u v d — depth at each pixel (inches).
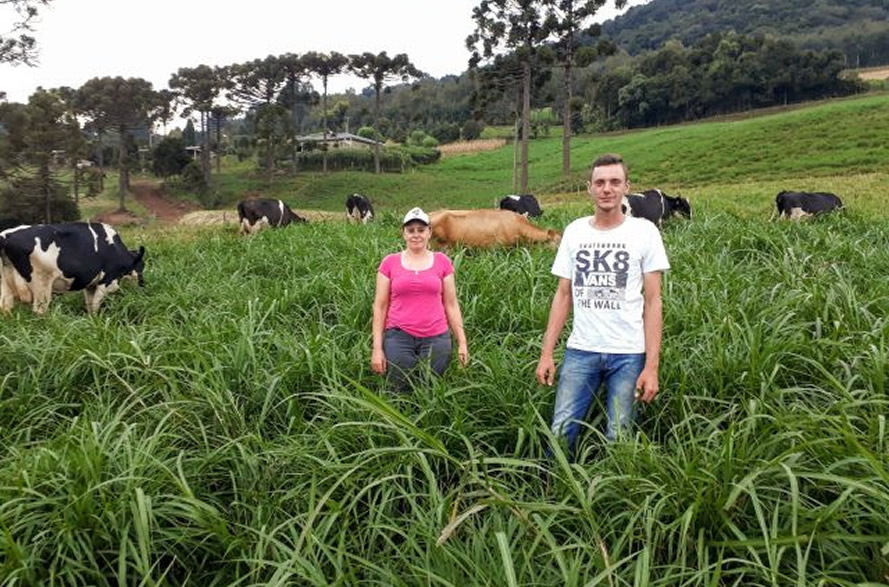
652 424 142.9
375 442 130.8
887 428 115.3
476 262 264.1
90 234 272.8
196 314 227.0
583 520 105.8
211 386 152.2
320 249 352.8
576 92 3558.1
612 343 132.1
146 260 367.9
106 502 104.6
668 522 106.3
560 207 719.7
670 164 1711.4
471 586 92.3
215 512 107.7
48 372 171.0
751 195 800.9
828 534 91.7
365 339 184.5
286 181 2203.5
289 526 110.3
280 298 233.0
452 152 3073.3
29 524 103.8
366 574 102.5
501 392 148.5
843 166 1325.0
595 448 136.5
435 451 109.3
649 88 3075.8
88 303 282.2
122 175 1852.9
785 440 115.3
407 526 110.9
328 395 132.6
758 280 219.6
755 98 2987.2
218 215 948.6
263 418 143.8
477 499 117.4
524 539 103.7
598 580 85.6
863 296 194.1
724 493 101.2
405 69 2343.8
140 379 160.9
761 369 143.5
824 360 147.8
